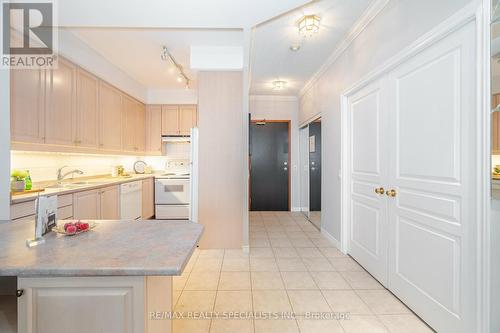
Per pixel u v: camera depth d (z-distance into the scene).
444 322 1.53
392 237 2.05
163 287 1.13
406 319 1.75
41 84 2.32
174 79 4.20
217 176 3.13
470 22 1.34
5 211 1.83
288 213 5.26
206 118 3.11
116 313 0.87
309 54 3.17
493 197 1.24
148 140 4.73
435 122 1.59
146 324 0.89
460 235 1.42
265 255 2.93
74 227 1.15
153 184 4.48
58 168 3.04
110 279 0.86
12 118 2.01
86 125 3.00
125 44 2.94
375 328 1.67
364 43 2.41
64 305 0.87
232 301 1.98
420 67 1.72
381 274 2.22
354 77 2.61
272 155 5.43
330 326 1.69
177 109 4.75
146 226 1.31
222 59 3.03
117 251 0.95
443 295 1.54
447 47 1.50
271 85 4.57
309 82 4.31
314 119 4.11
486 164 1.26
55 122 2.50
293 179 5.45
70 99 2.72
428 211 1.66
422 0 1.65
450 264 1.49
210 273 2.46
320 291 2.12
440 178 1.56
